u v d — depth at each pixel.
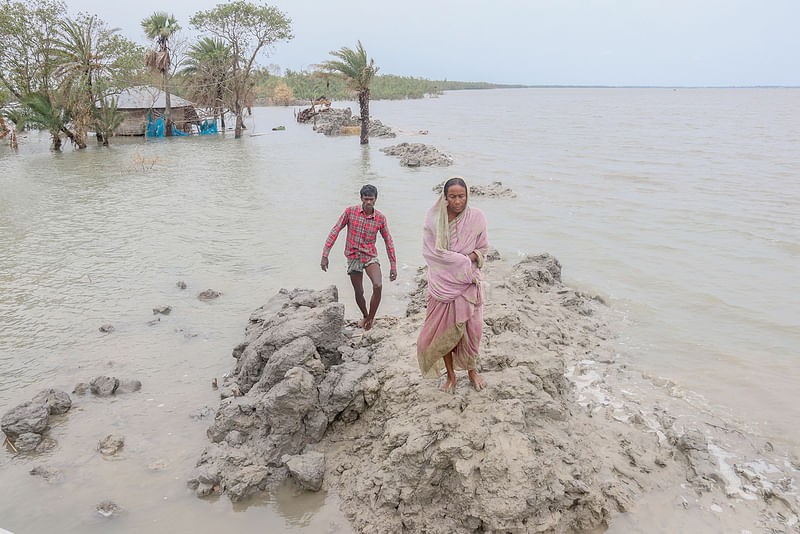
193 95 47.28
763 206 14.51
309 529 4.16
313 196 16.61
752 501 4.32
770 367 6.36
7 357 6.69
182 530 4.14
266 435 4.92
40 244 11.60
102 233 12.48
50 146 35.12
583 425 5.16
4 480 4.64
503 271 9.43
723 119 60.19
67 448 5.05
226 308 8.16
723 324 7.54
